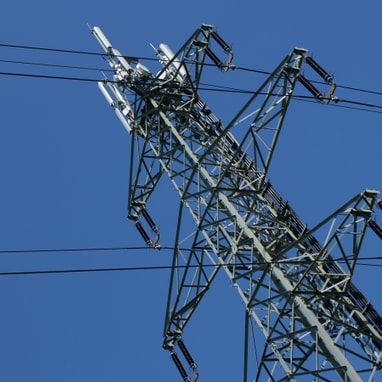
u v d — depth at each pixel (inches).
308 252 3090.6
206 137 3452.3
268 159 3088.1
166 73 3649.1
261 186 3132.4
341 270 3046.3
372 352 2847.0
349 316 2915.8
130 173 3639.3
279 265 2992.1
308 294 2847.0
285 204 3193.9
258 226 3122.5
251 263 2901.1
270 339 2780.5
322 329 2684.5
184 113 3491.6
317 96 3063.5
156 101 3558.1
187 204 3184.1
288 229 3120.1
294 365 2775.6
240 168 3289.9
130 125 3622.0
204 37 3368.6
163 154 3410.4
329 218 2755.9
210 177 3142.2
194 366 3302.2
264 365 2800.2
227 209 3139.8
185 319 3284.9
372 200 2733.8
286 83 3029.0
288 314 2891.2
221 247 3075.8
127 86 3627.0
